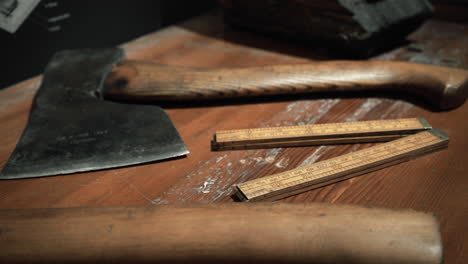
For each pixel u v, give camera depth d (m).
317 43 0.55
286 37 0.58
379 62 0.45
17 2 0.49
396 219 0.29
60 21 0.53
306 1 0.52
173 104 0.45
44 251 0.29
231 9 0.61
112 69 0.45
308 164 0.38
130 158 0.37
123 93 0.43
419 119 0.40
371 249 0.28
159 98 0.43
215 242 0.29
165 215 0.30
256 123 0.42
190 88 0.43
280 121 0.43
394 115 0.43
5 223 0.29
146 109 0.41
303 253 0.28
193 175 0.37
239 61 0.54
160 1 0.62
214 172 0.37
